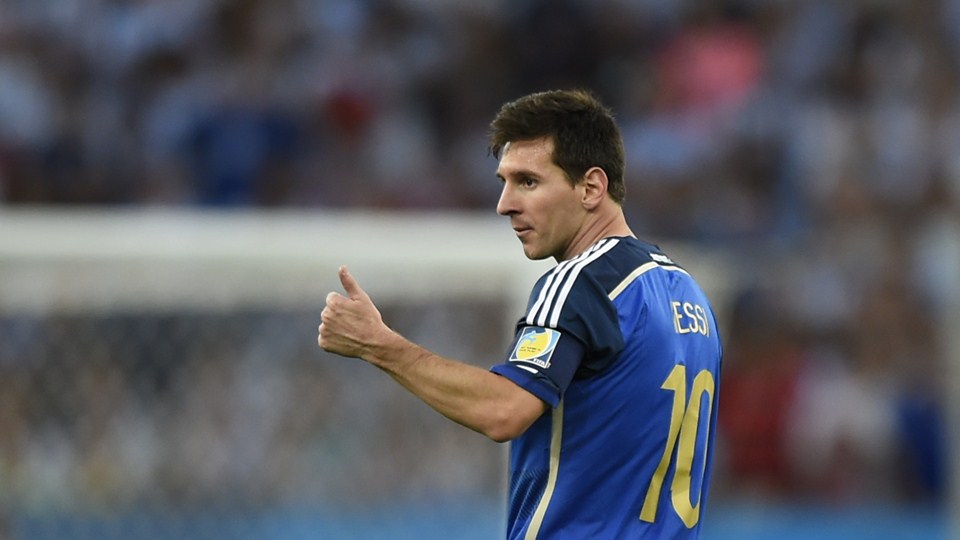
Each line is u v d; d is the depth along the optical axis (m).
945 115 47.34
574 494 12.38
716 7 49.72
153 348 23.42
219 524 23.55
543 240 12.91
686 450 12.79
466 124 46.78
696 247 40.06
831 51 48.78
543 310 12.16
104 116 42.81
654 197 43.72
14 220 23.42
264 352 24.03
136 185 41.97
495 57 48.34
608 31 48.81
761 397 33.44
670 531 12.61
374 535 24.28
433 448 24.84
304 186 42.81
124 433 23.16
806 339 35.47
